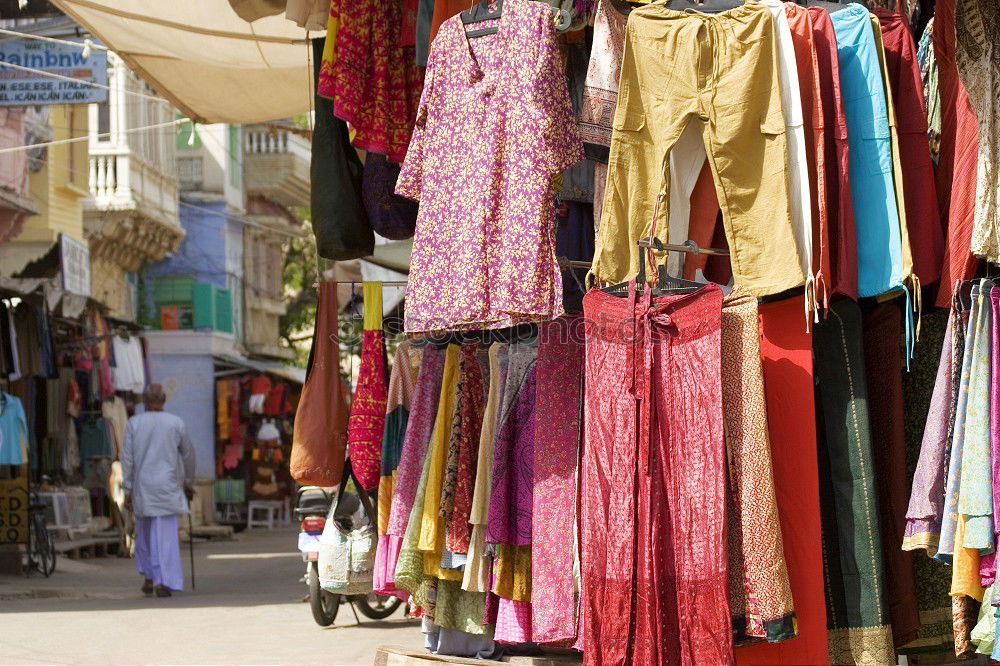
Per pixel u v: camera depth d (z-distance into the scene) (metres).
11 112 18.09
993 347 4.52
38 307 15.36
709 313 4.84
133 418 12.88
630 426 4.93
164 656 8.07
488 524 5.66
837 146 4.94
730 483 4.83
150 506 12.73
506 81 5.36
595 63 5.46
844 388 4.97
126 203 24.02
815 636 4.82
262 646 8.52
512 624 5.76
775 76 4.97
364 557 8.73
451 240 5.40
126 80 24.33
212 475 28.64
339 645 8.54
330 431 7.49
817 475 4.90
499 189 5.34
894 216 4.94
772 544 4.70
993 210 4.58
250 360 31.91
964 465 4.49
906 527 4.76
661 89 5.13
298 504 9.62
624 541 4.89
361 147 6.45
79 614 10.84
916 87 5.17
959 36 4.72
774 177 4.96
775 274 4.92
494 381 5.92
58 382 17.52
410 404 6.95
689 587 4.79
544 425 5.54
